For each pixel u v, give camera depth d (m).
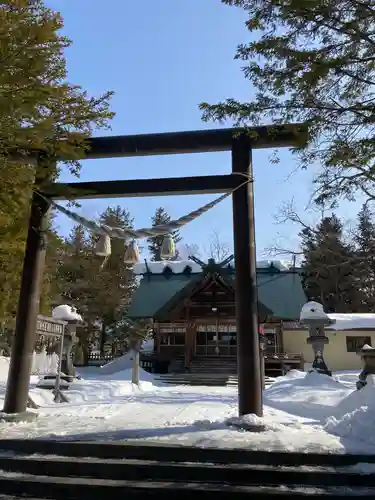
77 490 4.41
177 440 5.27
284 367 22.95
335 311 34.56
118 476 4.68
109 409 8.23
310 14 5.86
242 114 6.55
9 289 10.01
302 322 16.73
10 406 6.66
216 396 11.92
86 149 7.32
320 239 24.47
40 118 6.12
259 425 5.88
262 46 6.02
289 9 5.81
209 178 7.27
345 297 33.97
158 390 15.07
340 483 4.37
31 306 7.12
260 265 30.47
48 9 6.09
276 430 5.91
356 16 5.85
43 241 7.45
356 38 5.95
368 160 6.21
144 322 27.08
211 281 25.31
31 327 7.07
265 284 28.50
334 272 32.62
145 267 33.72
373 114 6.10
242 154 7.21
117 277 31.55
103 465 4.74
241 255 6.83
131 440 5.27
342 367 24.72
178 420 6.74
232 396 12.00
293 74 6.11
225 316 25.03
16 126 5.75
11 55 5.20
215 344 25.95
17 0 5.59
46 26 5.34
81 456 5.05
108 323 32.22
